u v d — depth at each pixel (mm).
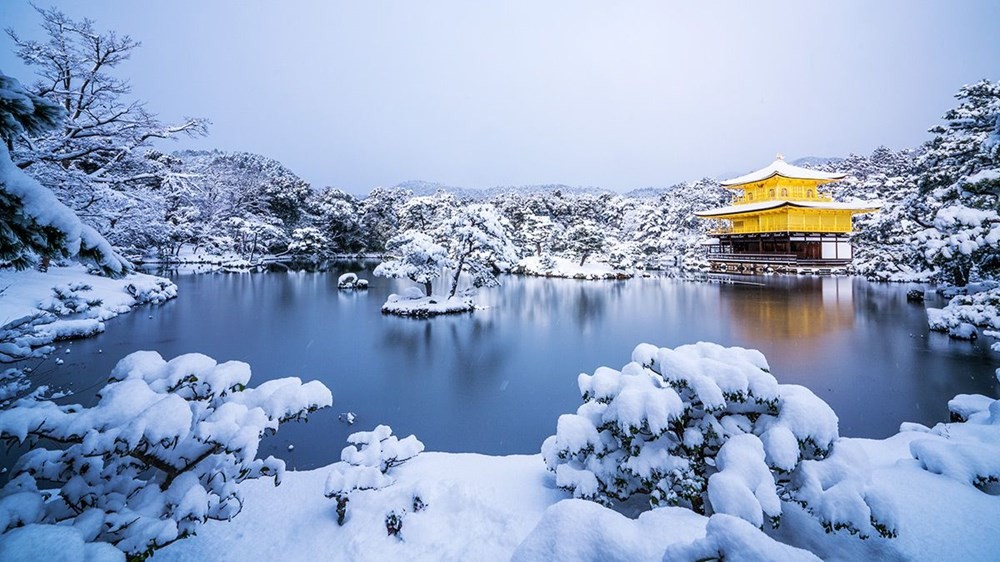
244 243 53438
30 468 3451
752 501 3441
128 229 25656
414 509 4754
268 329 19500
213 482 3936
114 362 13359
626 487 4652
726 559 2213
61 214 2793
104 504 3381
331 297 29453
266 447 8289
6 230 2783
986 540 3516
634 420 4312
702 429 4586
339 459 7836
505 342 17578
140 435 3010
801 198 47875
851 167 71500
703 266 52781
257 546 4340
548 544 2627
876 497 3564
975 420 6332
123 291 23844
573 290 35375
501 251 24656
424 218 69500
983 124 21734
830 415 4223
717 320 21797
